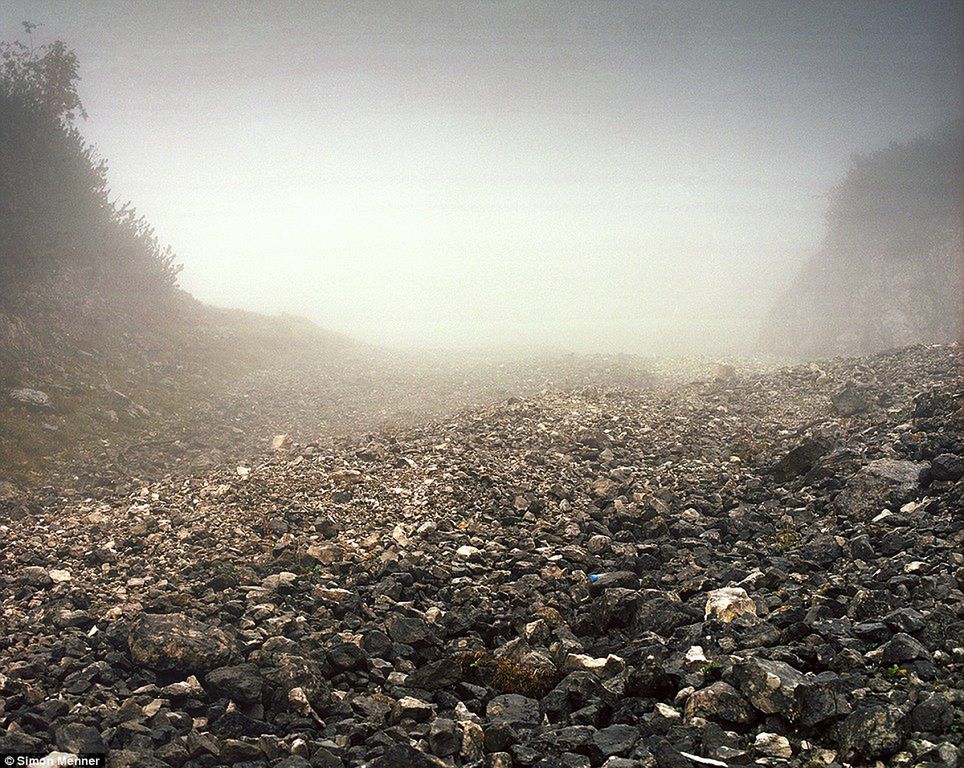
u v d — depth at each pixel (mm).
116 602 10039
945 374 20766
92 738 6562
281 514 13336
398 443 18172
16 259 28516
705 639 7949
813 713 6223
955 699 6121
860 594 8297
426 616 9555
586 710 6910
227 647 8117
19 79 35438
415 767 6117
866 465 12953
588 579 10516
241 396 30281
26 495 16641
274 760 6484
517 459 16219
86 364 26578
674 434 18375
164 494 15812
